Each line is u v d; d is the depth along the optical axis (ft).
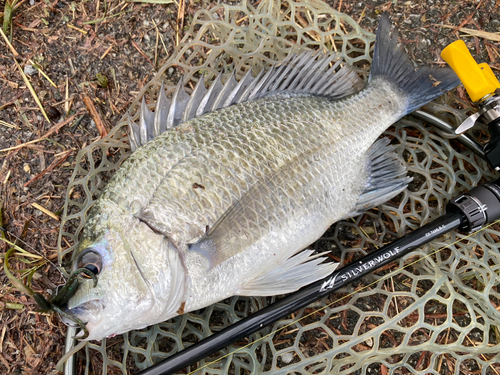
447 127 1.33
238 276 1.07
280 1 1.46
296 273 1.13
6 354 1.27
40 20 1.47
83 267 0.97
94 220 1.02
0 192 1.37
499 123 1.18
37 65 1.44
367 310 1.28
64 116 1.42
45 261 1.30
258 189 1.07
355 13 1.51
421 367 1.26
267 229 1.07
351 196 1.20
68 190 1.22
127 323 1.01
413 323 1.28
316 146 1.14
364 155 1.23
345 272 1.16
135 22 1.49
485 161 1.34
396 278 1.30
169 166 1.05
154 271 1.00
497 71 1.45
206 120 1.10
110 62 1.46
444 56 1.21
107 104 1.44
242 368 1.24
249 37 1.40
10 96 1.42
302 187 1.11
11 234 1.28
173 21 1.50
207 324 1.21
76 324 0.98
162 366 1.09
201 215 1.03
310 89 1.23
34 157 1.39
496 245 1.24
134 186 1.03
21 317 1.29
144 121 1.13
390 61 1.28
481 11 1.48
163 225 1.01
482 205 1.16
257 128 1.11
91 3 1.49
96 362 1.24
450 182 1.31
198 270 1.03
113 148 1.39
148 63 1.47
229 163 1.06
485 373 1.19
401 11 1.50
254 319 1.12
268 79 1.20
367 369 1.26
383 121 1.25
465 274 1.29
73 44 1.46
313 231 1.13
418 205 1.35
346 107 1.20
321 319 1.17
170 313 1.05
